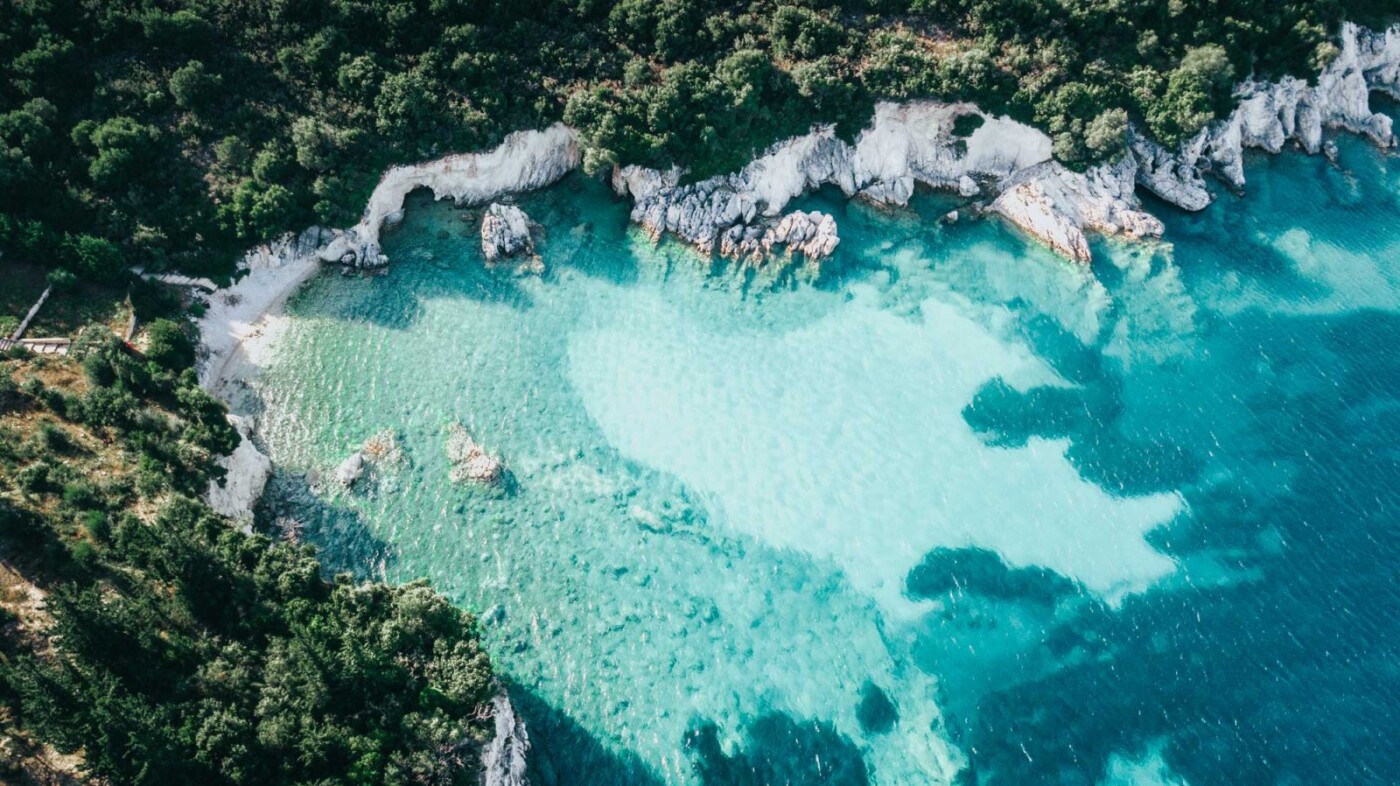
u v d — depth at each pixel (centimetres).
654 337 7712
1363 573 6481
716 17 8562
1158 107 8888
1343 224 9138
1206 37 9169
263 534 6056
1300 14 9575
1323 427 7350
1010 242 8688
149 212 7212
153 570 5084
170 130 7444
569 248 8231
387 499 6469
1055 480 6981
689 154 8412
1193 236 8912
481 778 4797
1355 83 10094
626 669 5853
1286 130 9862
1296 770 5550
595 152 8138
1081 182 8912
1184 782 5503
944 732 5691
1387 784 5484
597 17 8612
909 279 8344
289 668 4788
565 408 7169
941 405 7406
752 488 6831
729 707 5734
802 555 6488
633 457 6938
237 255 7425
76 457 5606
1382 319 8206
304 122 7606
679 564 6394
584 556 6369
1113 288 8338
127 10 7475
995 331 7962
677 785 5381
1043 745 5644
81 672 4450
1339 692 5888
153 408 6103
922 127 8962
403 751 4709
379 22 8050
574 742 5494
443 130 8069
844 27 8819
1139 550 6606
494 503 6550
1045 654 6066
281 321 7412
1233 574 6488
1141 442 7231
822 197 8925
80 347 6241
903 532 6644
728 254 8306
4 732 4303
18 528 5006
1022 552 6569
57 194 7012
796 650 6031
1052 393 7525
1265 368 7775
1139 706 5828
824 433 7188
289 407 6888
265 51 7844
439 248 8044
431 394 7106
